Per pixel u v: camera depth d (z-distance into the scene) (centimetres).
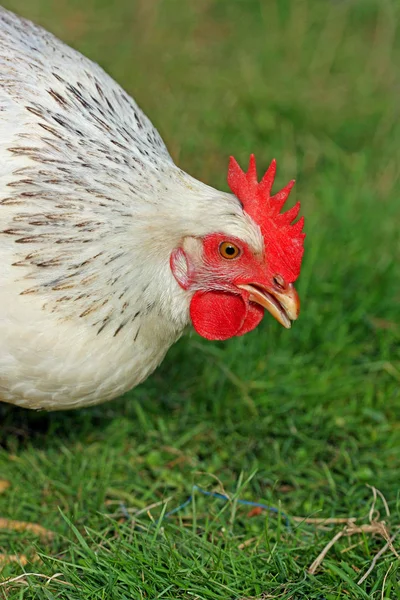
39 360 503
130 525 600
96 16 1128
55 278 488
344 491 636
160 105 993
